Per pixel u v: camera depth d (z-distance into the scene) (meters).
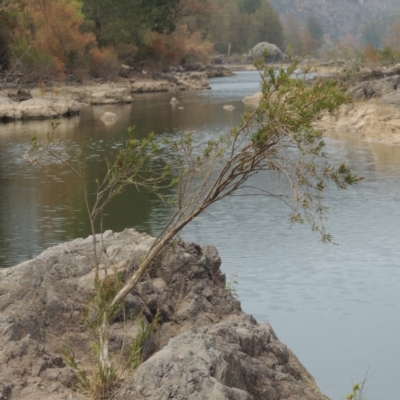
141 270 8.83
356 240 20.08
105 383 7.62
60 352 8.94
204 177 9.56
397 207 24.09
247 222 22.14
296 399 8.05
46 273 9.63
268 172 29.88
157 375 7.04
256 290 16.11
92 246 10.36
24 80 72.50
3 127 49.59
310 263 17.95
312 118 8.37
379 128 41.75
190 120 52.78
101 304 8.62
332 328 13.95
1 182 29.34
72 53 83.44
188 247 10.49
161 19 105.50
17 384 7.57
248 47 174.38
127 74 95.94
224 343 7.96
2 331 8.17
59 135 44.72
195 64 120.75
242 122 8.82
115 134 45.03
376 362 12.39
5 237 20.61
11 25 74.56
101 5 96.81
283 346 8.82
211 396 6.76
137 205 24.42
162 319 9.59
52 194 26.75
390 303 15.23
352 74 59.00
